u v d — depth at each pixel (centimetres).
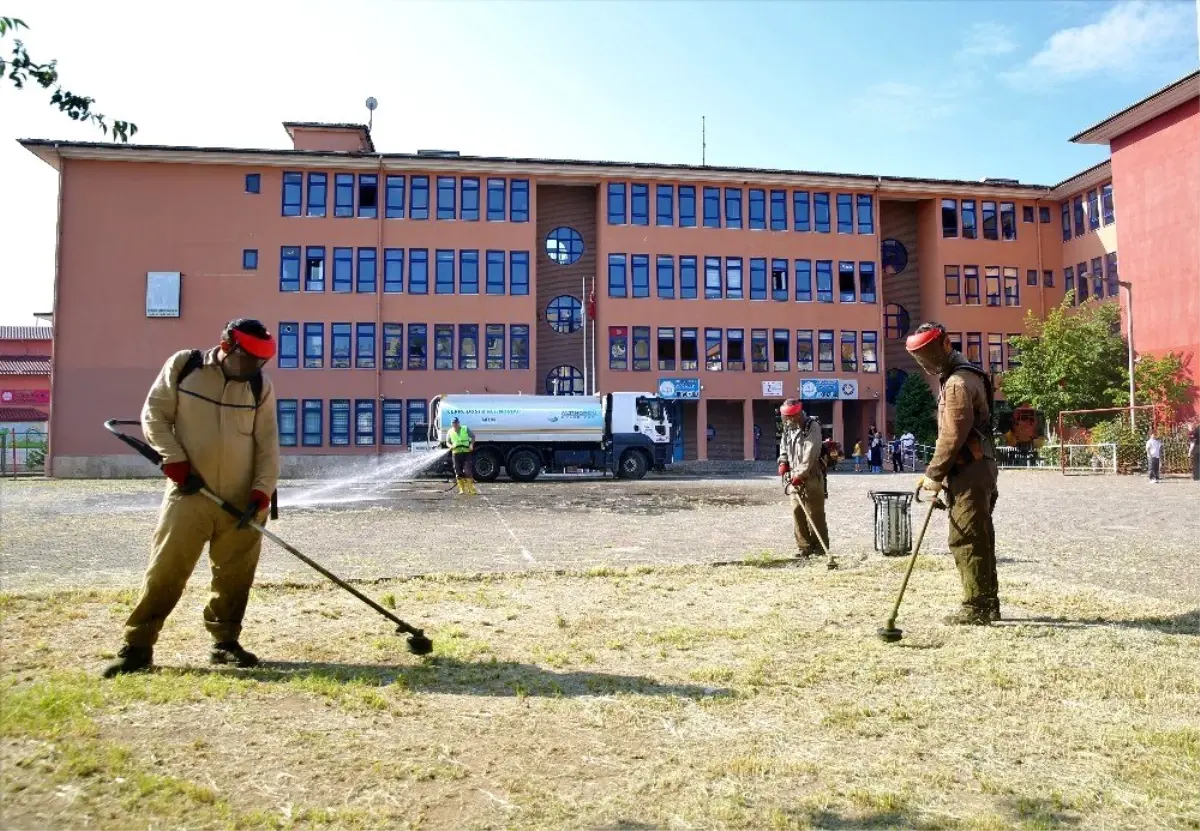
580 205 4191
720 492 2295
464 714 405
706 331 4072
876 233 4281
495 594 726
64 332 3528
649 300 4019
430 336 3800
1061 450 3209
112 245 3591
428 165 3791
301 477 3628
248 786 315
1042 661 500
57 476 3469
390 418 3738
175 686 426
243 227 3691
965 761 353
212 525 474
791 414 951
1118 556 977
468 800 310
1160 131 3447
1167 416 3102
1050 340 3684
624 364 3981
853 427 4462
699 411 4022
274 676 457
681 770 341
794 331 4153
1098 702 429
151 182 3641
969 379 606
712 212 4138
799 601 692
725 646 541
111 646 518
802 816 300
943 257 4391
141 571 875
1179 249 3350
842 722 399
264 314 3675
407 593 727
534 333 3866
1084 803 312
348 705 409
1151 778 335
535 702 424
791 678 467
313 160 3722
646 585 771
